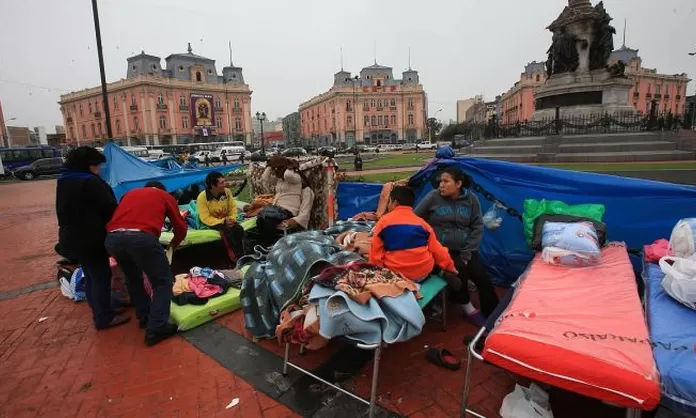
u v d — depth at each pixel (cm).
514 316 238
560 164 1623
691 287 235
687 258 272
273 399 277
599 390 188
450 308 407
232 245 533
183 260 596
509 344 213
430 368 306
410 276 314
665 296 254
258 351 339
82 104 8056
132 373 316
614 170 1296
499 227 448
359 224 473
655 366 187
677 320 223
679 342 200
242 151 4697
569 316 232
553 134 2028
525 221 413
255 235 600
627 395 181
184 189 765
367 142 9281
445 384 287
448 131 9712
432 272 345
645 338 207
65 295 496
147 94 7144
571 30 2119
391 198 337
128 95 7256
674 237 298
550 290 272
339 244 393
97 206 369
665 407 191
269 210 561
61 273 520
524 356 207
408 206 331
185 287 420
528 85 7338
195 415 264
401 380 292
